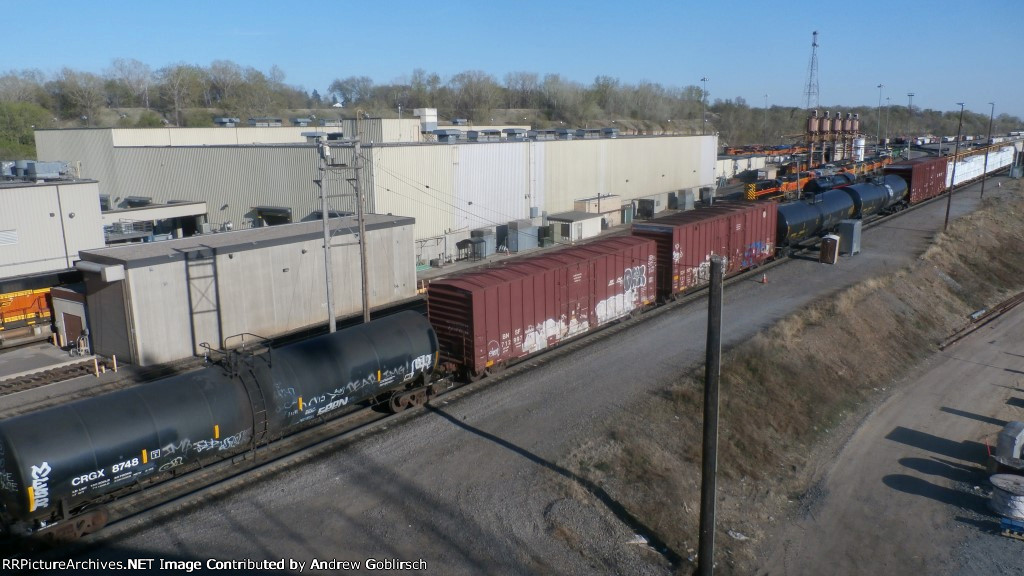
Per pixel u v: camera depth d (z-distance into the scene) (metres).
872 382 29.19
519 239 51.44
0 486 13.81
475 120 156.62
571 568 14.83
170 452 15.46
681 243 33.62
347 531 15.35
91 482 14.37
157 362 27.27
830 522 19.19
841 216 48.44
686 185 77.38
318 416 18.81
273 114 146.00
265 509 16.11
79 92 125.25
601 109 176.12
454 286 22.92
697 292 36.59
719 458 20.83
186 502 16.30
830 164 83.06
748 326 30.53
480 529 15.66
